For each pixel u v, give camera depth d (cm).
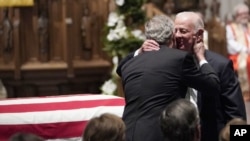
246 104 1577
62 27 1433
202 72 649
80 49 1452
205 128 682
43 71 1422
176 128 503
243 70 1642
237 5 1880
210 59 688
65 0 1416
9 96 1438
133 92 651
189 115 505
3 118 784
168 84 639
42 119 789
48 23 1427
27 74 1420
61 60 1440
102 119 504
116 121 503
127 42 1227
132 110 648
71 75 1426
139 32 1241
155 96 638
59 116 794
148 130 628
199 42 674
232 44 1656
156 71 645
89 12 1452
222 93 682
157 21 674
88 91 1480
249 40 1666
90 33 1455
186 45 672
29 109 800
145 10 1369
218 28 1606
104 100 826
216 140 684
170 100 638
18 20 1410
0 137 784
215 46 1603
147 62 655
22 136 462
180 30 670
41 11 1423
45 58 1427
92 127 500
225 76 681
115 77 1241
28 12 1422
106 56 1464
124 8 1249
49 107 805
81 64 1442
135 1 1251
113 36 1234
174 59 644
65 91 1457
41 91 1444
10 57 1425
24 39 1421
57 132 792
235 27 1675
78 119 798
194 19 668
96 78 1474
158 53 657
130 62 674
